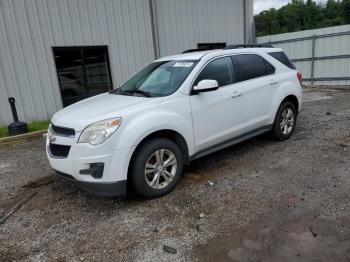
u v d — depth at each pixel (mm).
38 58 8977
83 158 3590
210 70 4699
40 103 9172
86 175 3637
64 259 2994
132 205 3932
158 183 4035
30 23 8727
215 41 13383
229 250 2939
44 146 7012
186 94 4328
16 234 3486
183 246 3053
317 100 10609
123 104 4066
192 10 12352
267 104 5504
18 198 4402
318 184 4098
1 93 8516
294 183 4180
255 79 5301
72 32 9461
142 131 3764
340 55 13609
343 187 3969
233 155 5465
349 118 7570
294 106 6199
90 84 10172
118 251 3053
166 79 4664
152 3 11055
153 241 3166
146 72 5211
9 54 8516
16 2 8445
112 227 3473
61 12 9195
